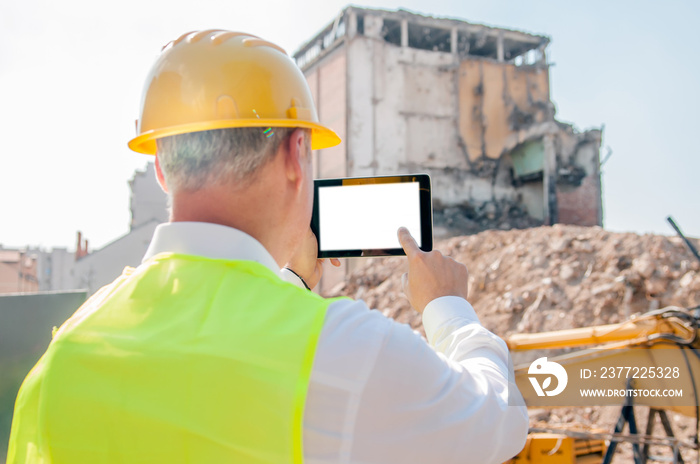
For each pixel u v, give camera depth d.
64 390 0.84
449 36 35.84
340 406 0.75
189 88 0.92
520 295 14.34
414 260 1.13
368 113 30.52
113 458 0.79
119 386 0.81
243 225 0.93
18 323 5.26
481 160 33.25
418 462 0.78
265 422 0.75
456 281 1.13
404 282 1.18
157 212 44.84
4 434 5.05
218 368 0.76
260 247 0.91
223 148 0.90
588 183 34.00
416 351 0.80
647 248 13.87
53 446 0.83
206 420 0.76
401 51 31.75
